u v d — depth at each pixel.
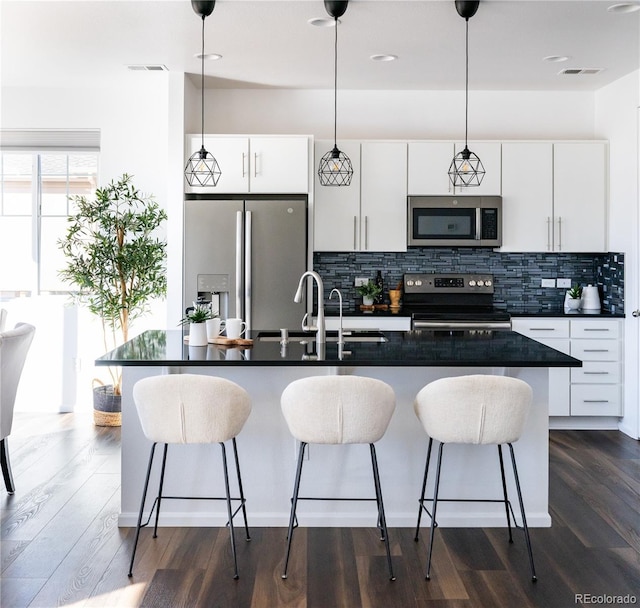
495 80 5.89
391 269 6.39
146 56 5.18
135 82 6.04
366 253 6.37
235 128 6.26
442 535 3.67
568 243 6.06
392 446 3.78
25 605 2.90
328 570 3.26
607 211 6.06
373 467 3.26
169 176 5.68
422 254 6.38
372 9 4.17
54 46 4.96
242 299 5.67
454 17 4.30
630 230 5.67
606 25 4.45
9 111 6.28
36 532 3.65
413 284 6.30
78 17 4.36
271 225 5.65
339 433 3.17
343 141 6.00
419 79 5.86
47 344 6.35
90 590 3.04
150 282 6.00
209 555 3.41
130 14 4.30
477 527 3.78
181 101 5.66
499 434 3.21
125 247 5.71
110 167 6.29
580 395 5.80
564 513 3.96
